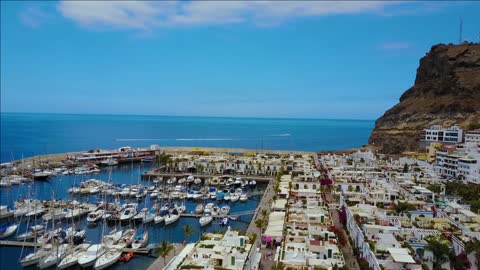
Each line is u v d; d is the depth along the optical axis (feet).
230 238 335.47
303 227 401.08
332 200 586.45
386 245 325.21
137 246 433.48
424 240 340.18
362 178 640.58
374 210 426.51
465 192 544.62
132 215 538.06
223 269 281.33
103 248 417.49
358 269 342.44
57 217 528.63
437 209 433.89
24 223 527.40
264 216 495.41
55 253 399.65
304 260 310.65
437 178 652.89
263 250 395.14
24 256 417.28
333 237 370.32
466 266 310.65
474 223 385.50
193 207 624.59
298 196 553.23
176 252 406.41
